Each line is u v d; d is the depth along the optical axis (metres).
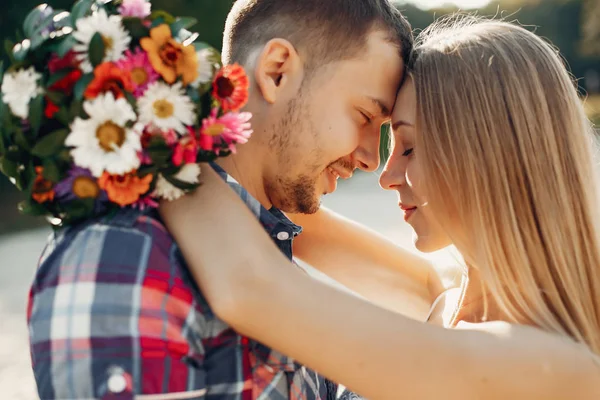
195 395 1.46
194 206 1.56
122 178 1.47
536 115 1.83
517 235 1.78
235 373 1.59
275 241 1.88
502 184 1.81
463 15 2.21
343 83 1.91
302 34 1.91
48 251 1.56
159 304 1.44
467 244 1.87
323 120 1.91
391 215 10.03
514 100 1.83
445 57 1.92
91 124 1.42
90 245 1.48
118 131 1.43
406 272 2.44
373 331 1.50
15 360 5.02
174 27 1.56
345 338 1.48
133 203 1.52
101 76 1.43
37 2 17.64
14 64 1.48
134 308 1.41
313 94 1.90
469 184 1.84
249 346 1.62
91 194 1.48
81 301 1.41
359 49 1.92
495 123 1.83
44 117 1.46
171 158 1.51
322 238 2.43
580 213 1.84
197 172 1.55
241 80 1.62
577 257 1.82
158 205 1.58
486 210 1.81
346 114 1.93
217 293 1.46
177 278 1.49
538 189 1.80
